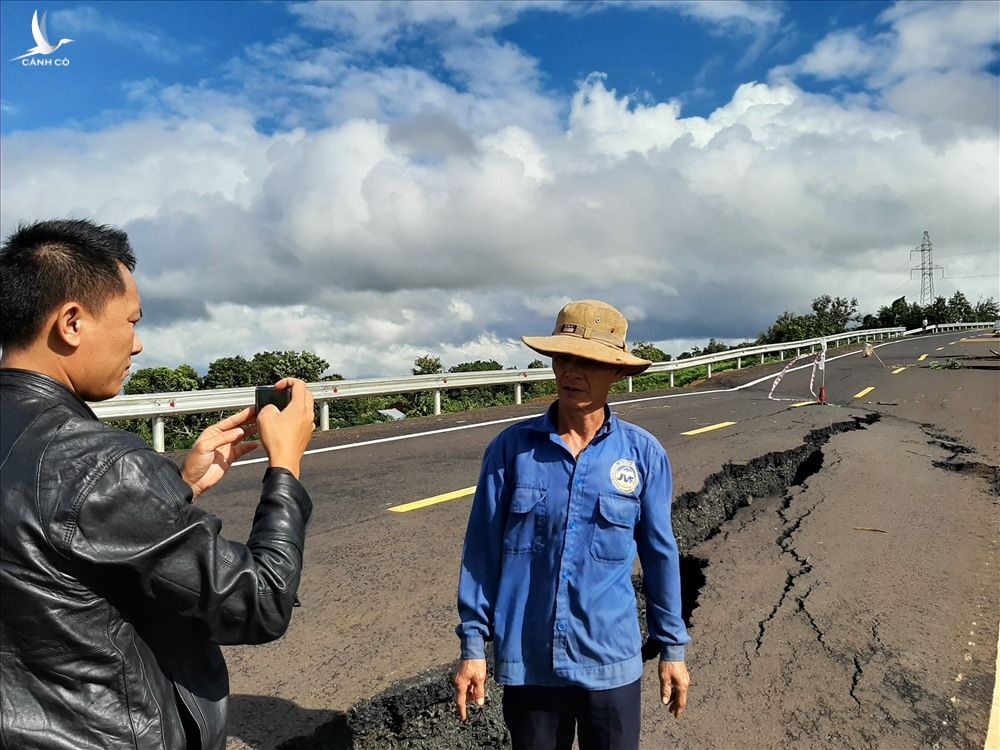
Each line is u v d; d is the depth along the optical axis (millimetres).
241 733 2795
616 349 2139
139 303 1524
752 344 35875
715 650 3889
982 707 3307
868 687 3482
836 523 6109
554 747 2170
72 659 1258
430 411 14992
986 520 6176
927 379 18922
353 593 4277
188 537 1332
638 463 2215
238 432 1832
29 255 1345
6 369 1360
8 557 1219
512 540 2178
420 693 3176
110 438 1332
